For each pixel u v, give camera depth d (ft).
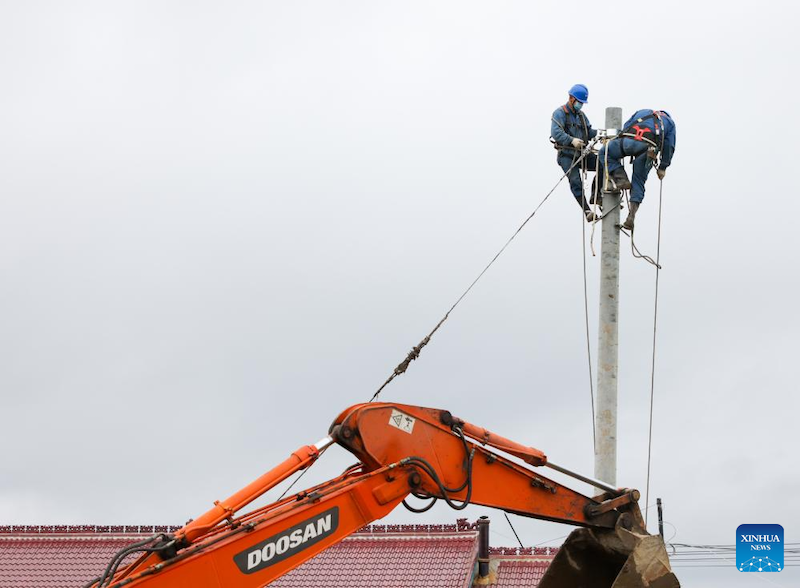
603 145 60.23
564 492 51.93
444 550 118.52
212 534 46.06
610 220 59.47
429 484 48.55
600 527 52.39
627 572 50.78
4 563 124.77
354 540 121.39
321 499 46.73
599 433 57.52
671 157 61.05
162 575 43.91
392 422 48.49
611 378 57.88
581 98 64.85
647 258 60.59
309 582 117.39
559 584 53.78
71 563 124.67
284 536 45.85
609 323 58.49
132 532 127.03
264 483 45.78
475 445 49.98
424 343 52.54
